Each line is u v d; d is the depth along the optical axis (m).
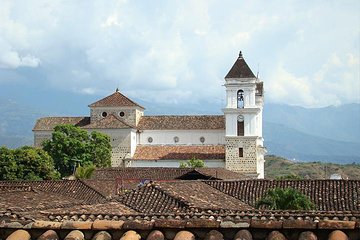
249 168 138.50
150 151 149.00
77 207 37.81
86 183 72.00
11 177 111.12
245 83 140.25
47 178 114.56
